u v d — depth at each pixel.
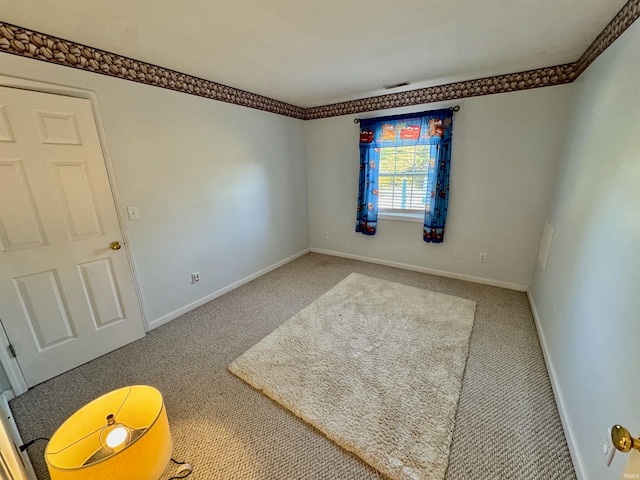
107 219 2.16
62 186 1.91
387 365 2.02
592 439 1.22
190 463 1.38
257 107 3.37
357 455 1.39
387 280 3.53
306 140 4.28
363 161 3.73
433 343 2.26
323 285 3.43
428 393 1.76
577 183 1.94
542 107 2.66
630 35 1.39
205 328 2.57
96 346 2.18
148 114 2.33
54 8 1.45
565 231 2.06
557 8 1.54
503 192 3.03
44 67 1.77
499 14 1.61
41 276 1.88
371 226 3.90
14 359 1.80
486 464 1.34
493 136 2.95
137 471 0.86
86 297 2.10
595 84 1.86
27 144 1.74
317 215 4.52
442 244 3.55
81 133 1.96
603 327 1.29
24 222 1.78
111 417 0.95
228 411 1.67
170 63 2.28
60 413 1.70
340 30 1.76
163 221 2.56
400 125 3.39
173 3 1.43
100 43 1.88
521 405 1.67
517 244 3.09
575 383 1.50
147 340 2.40
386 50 2.09
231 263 3.32
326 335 2.39
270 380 1.89
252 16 1.57
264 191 3.64
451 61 2.34
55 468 0.79
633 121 1.25
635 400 0.94
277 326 2.56
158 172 2.47
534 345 2.22
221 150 3.01
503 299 2.97
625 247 1.18
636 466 0.64
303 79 2.74
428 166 3.41
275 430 1.54
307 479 1.30
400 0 1.45
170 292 2.70
